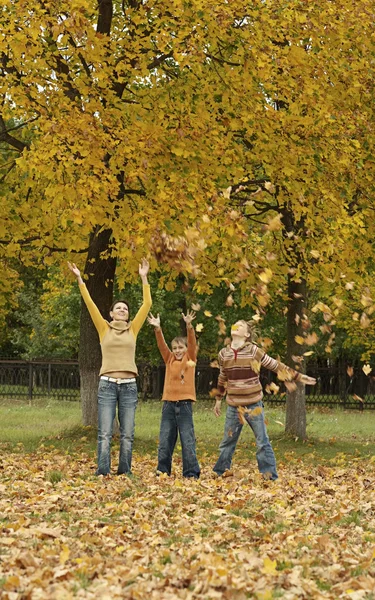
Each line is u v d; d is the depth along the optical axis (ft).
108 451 31.04
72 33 37.19
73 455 43.09
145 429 68.28
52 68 40.70
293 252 47.50
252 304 47.75
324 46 43.09
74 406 99.30
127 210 39.27
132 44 39.01
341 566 17.06
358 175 46.37
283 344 101.60
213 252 41.81
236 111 41.39
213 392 33.63
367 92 45.57
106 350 31.19
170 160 39.14
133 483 28.89
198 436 61.98
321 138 43.32
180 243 24.98
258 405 32.65
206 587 14.82
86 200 37.50
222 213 37.42
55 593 14.06
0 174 46.37
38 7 37.04
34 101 38.99
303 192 41.96
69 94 42.78
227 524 21.47
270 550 18.42
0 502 23.68
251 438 60.95
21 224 45.96
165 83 41.96
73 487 27.55
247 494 27.04
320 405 109.70
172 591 14.67
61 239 47.42
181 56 37.35
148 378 105.81
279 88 41.88
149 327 97.66
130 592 14.40
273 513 23.18
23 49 37.17
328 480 35.40
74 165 38.47
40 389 111.55
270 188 27.27
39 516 21.81
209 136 39.73
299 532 20.72
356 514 23.68
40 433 57.98
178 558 17.25
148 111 40.32
